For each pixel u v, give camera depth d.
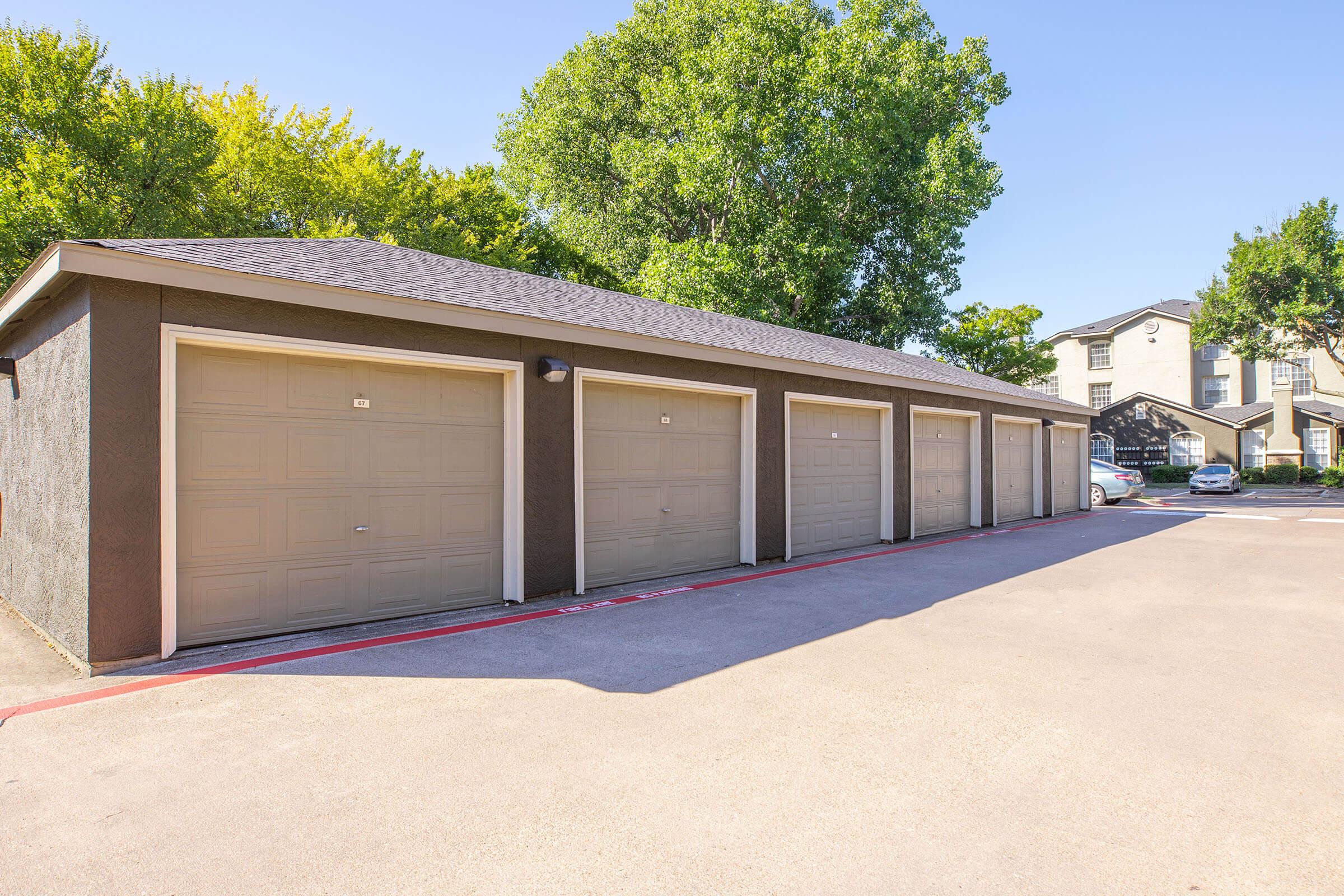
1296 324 25.80
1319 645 5.11
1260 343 26.62
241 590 5.22
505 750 3.29
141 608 4.63
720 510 8.84
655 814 2.69
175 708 3.85
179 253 5.09
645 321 8.71
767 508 9.27
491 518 6.65
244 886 2.24
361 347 5.66
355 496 5.79
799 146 22.02
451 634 5.52
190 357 5.00
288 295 5.17
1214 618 5.95
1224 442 29.61
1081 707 3.84
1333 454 28.11
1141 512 17.41
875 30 21.52
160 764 3.15
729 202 22.86
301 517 5.50
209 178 18.72
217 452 5.11
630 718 3.70
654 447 8.09
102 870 2.33
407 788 2.92
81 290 4.63
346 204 23.27
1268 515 15.80
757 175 22.39
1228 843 2.46
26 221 14.55
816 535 10.23
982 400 14.09
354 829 2.59
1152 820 2.63
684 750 3.29
